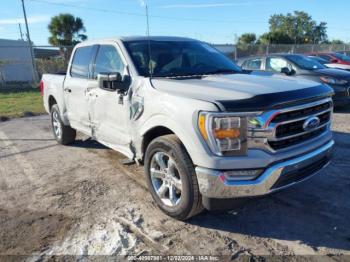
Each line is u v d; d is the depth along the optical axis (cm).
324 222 348
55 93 630
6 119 999
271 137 300
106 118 461
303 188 426
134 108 391
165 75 412
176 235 336
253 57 1052
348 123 761
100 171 519
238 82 354
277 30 5612
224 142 295
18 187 469
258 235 331
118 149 455
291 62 941
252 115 294
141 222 362
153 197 384
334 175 463
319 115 347
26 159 595
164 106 341
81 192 444
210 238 329
